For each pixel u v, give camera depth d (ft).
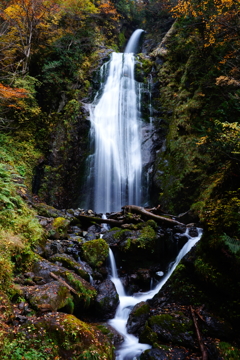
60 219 25.23
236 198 18.40
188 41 42.60
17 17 38.96
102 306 18.12
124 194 40.83
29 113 39.88
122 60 52.21
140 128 44.55
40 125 40.88
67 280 17.48
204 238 18.88
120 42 70.38
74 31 50.31
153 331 15.64
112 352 13.78
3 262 14.73
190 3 37.06
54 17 44.47
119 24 70.13
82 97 47.26
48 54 45.93
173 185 34.50
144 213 29.71
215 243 17.40
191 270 19.15
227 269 16.63
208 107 35.32
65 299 15.35
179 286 18.86
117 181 41.96
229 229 17.20
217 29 33.04
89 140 42.91
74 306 16.69
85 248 22.35
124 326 17.24
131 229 26.84
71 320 13.12
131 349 14.89
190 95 40.19
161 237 25.55
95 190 41.32
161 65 50.21
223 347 13.83
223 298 16.61
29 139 38.73
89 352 12.01
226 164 24.16
